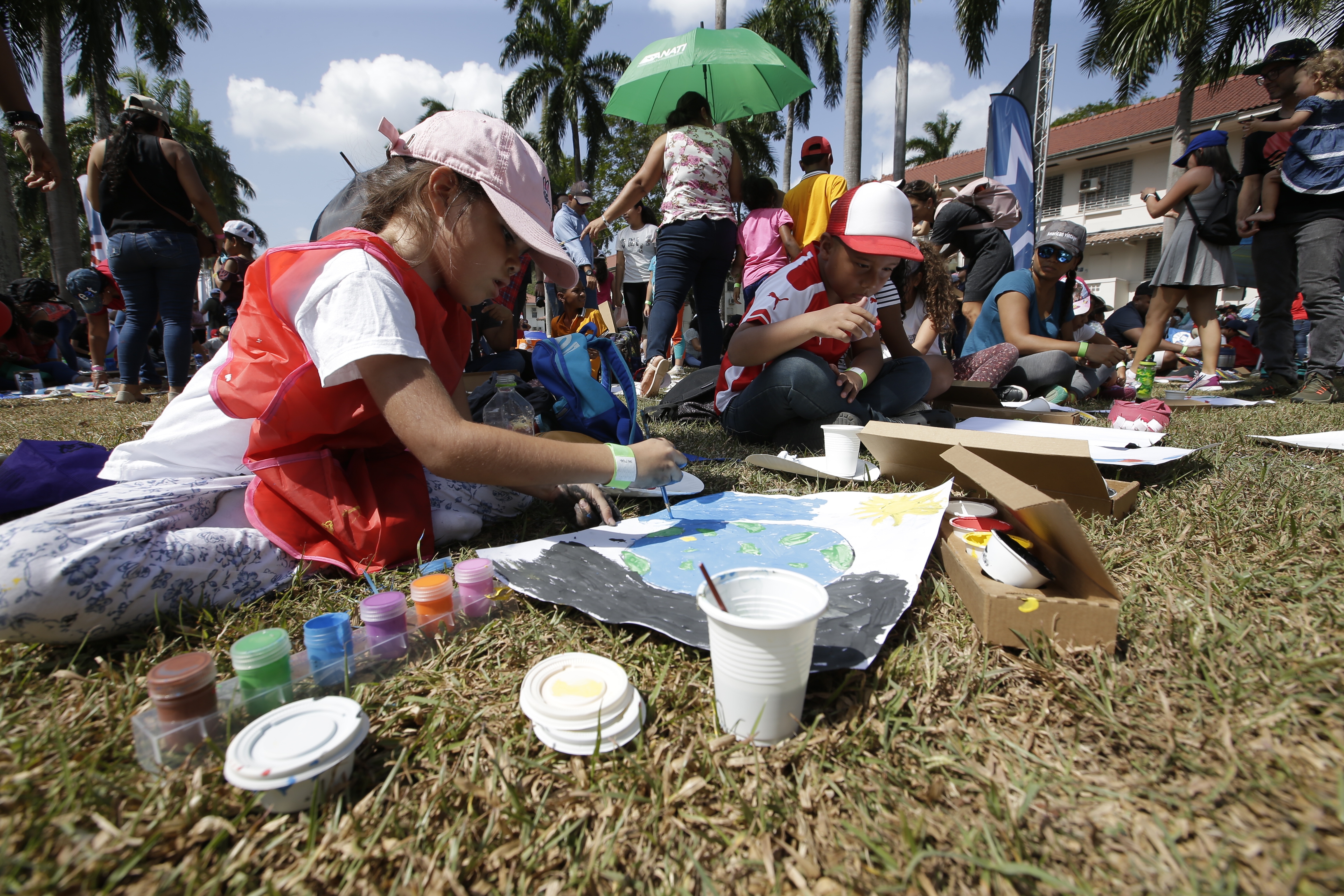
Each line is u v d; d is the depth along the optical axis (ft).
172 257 13.82
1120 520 6.07
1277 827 2.63
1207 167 16.07
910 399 9.99
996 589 4.27
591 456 4.98
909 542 5.32
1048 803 2.85
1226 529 5.61
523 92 83.20
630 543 5.60
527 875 2.59
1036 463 6.22
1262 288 15.90
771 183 17.20
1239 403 13.92
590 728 3.25
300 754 2.85
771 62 17.83
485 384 9.02
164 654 4.09
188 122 95.91
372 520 5.17
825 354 9.75
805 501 6.78
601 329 24.79
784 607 3.47
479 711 3.57
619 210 14.99
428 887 2.54
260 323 4.87
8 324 22.02
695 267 13.83
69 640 3.97
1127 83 33.40
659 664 3.94
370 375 4.43
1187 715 3.33
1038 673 3.76
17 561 3.69
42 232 86.43
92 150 14.08
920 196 17.40
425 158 4.84
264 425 4.83
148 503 4.42
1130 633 4.06
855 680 3.75
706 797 2.97
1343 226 13.93
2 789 2.87
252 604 4.70
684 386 13.06
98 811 2.82
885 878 2.52
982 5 44.93
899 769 3.08
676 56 17.80
